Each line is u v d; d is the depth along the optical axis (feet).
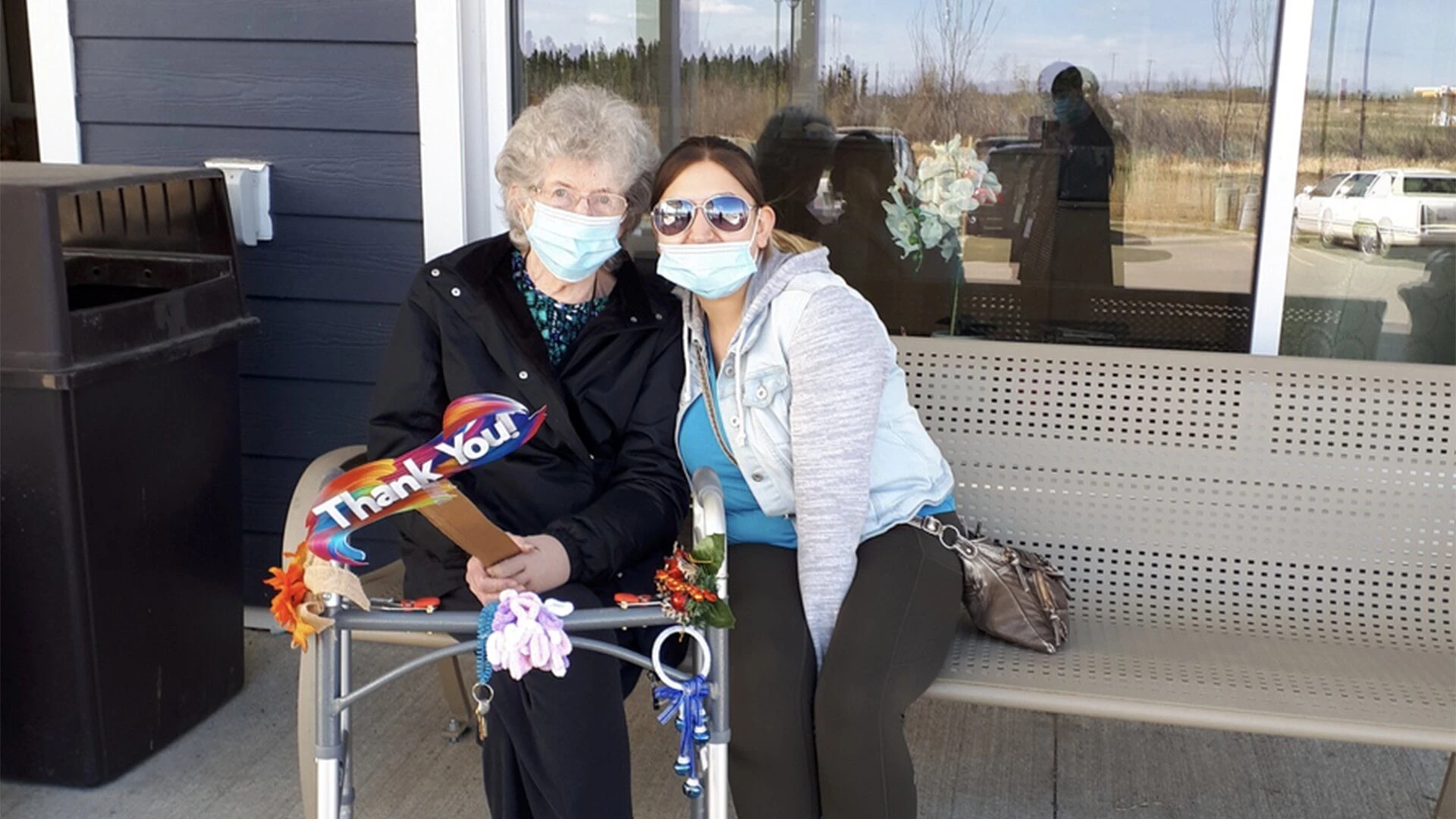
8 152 18.72
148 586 8.38
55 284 7.29
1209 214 9.66
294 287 9.96
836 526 6.52
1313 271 9.56
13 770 8.25
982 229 10.07
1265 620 7.70
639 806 8.22
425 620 5.33
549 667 5.10
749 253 6.73
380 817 8.02
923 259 10.22
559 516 6.95
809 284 6.84
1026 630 6.99
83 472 7.66
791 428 6.73
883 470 6.98
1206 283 9.78
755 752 6.20
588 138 6.64
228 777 8.45
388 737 8.93
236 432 9.18
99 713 8.08
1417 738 6.17
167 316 8.21
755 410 6.84
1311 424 7.69
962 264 10.16
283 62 9.56
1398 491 7.62
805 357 6.70
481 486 6.98
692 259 6.66
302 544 5.33
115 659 8.14
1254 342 9.61
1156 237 9.78
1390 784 8.48
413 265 9.77
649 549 6.86
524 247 7.18
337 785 5.40
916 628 6.48
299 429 10.21
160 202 8.95
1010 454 8.02
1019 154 9.93
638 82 10.00
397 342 7.04
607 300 7.23
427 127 9.44
